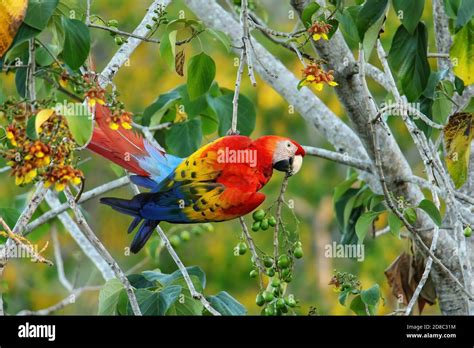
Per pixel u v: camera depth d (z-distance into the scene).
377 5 7.92
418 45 8.24
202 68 8.82
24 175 6.32
